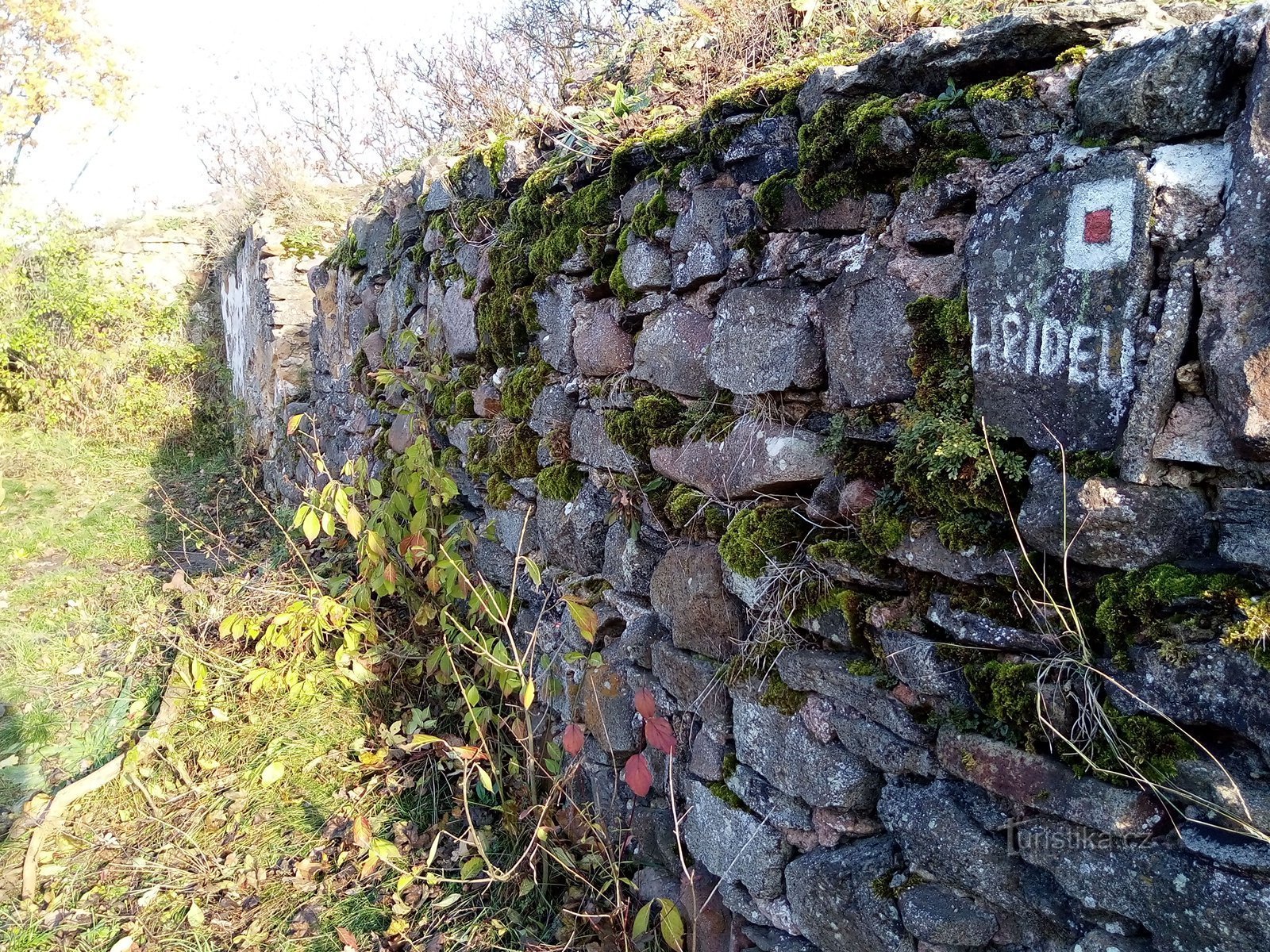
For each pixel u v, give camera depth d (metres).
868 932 1.51
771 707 1.73
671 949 1.99
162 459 7.90
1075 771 1.20
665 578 2.05
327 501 3.03
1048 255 1.20
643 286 2.15
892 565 1.48
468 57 4.57
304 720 3.11
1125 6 1.22
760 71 2.47
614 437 2.24
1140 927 1.17
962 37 1.35
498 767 2.51
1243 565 1.04
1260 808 1.01
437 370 3.54
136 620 4.04
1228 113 1.05
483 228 3.11
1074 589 1.22
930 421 1.38
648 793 2.22
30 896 2.50
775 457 1.69
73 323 8.40
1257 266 0.99
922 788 1.45
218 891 2.47
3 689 3.59
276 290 6.26
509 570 2.99
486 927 2.22
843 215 1.60
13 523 5.85
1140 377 1.10
